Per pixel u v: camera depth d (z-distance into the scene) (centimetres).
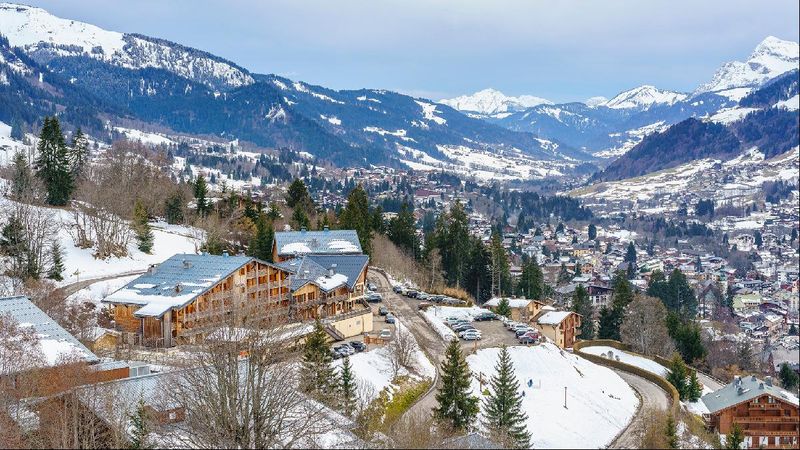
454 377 8388
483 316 14475
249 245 16362
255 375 7056
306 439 6856
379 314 13338
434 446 6719
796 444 11331
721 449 9619
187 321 9838
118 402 6606
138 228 16300
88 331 10112
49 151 17200
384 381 9544
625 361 14288
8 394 6531
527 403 10231
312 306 11538
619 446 9212
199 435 6525
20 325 7831
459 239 19588
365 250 17862
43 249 14500
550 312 15662
